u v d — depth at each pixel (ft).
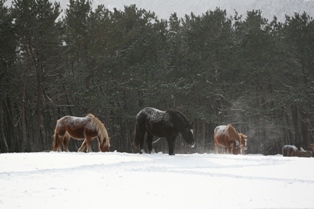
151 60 173.68
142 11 171.94
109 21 138.62
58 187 31.91
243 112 173.78
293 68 193.98
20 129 162.20
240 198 27.53
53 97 151.23
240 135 101.55
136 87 153.48
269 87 198.18
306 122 193.16
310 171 44.29
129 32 144.46
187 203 25.80
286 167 48.96
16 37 123.34
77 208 24.26
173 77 163.02
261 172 43.16
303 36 184.75
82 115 143.54
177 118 67.62
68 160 53.26
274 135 189.47
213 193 29.55
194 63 164.14
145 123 70.85
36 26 122.72
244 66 175.52
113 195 28.58
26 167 46.37
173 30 185.88
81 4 137.59
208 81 174.40
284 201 26.50
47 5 125.39
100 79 156.15
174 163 52.75
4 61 132.16
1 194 28.78
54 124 145.38
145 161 53.88
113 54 156.97
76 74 160.66
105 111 158.40
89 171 42.83
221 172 42.93
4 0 130.72
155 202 26.14
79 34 134.72
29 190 30.50
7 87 132.67
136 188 31.65
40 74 138.62
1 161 51.60
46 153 63.05
